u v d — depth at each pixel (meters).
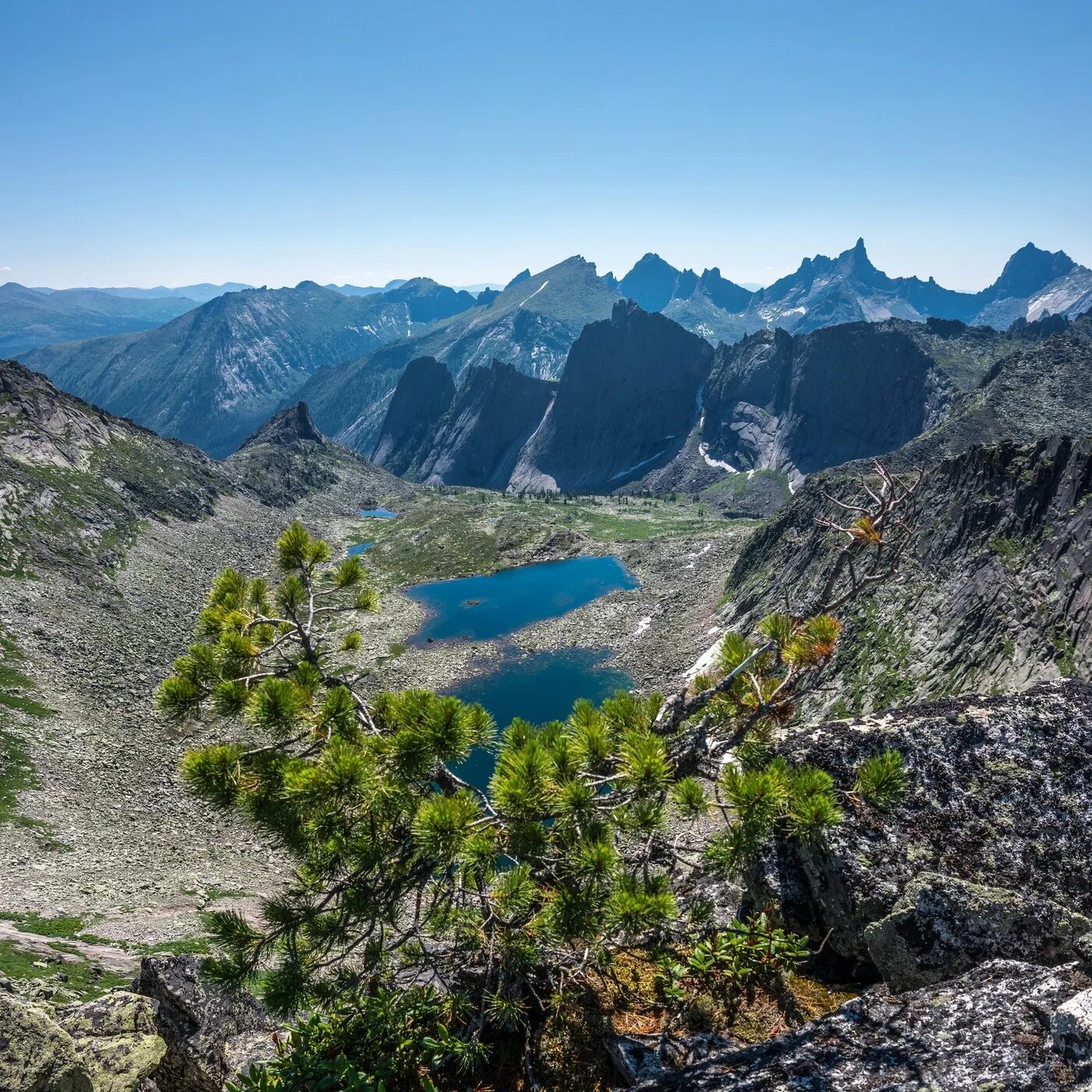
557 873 9.02
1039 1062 5.87
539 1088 8.41
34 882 59.69
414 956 10.11
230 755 9.61
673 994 9.02
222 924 9.46
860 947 9.04
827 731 10.41
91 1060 9.53
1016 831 9.24
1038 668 76.31
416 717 9.64
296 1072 8.80
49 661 119.94
